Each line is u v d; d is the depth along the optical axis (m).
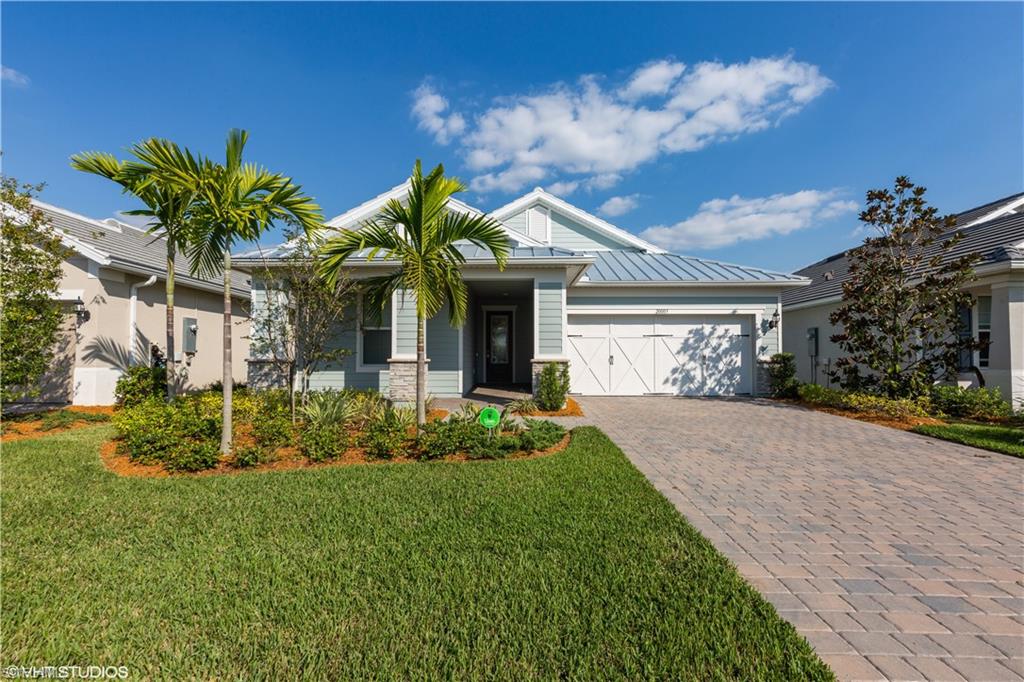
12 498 4.41
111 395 10.52
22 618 2.51
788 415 9.65
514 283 12.41
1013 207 13.58
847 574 3.04
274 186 6.17
